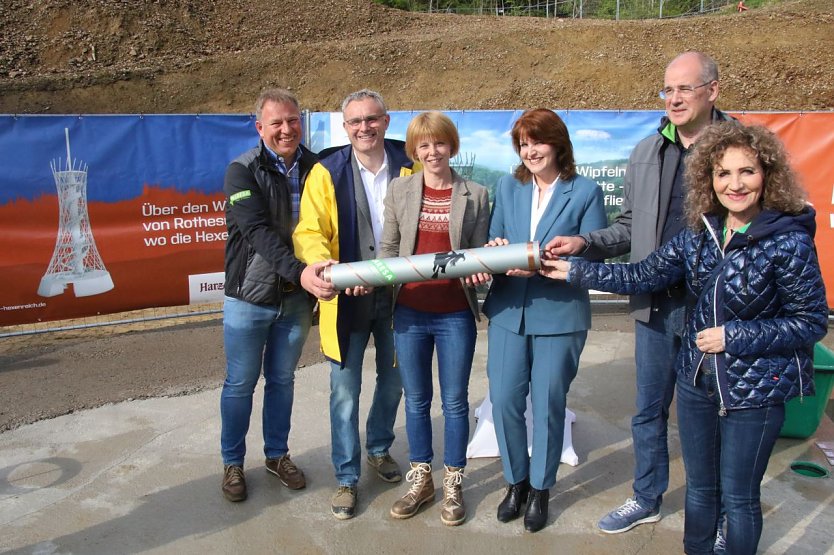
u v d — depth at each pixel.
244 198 3.12
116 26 17.12
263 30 18.84
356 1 20.91
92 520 3.25
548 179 3.04
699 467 2.62
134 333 6.38
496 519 3.27
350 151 3.25
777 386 2.30
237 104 15.40
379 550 3.03
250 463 3.82
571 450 3.84
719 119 2.89
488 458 3.89
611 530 3.15
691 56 2.80
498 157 6.23
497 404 3.11
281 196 3.23
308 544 3.08
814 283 2.21
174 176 6.02
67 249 5.75
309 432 4.21
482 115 6.17
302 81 15.82
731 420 2.39
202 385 4.96
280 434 3.57
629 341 5.96
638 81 14.77
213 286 6.34
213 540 3.10
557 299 2.97
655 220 2.95
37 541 3.08
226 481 3.45
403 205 3.07
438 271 2.81
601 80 14.96
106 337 6.25
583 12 24.97
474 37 16.52
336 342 3.11
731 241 2.33
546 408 3.03
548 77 15.30
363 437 4.13
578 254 2.91
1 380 5.09
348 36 19.22
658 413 3.11
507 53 15.97
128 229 5.93
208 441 4.09
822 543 3.07
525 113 2.98
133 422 4.34
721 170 2.29
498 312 3.09
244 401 3.39
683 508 3.36
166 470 3.74
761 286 2.27
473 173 6.25
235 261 3.24
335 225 3.14
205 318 6.92
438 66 15.81
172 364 5.45
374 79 15.70
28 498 3.44
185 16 18.20
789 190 2.24
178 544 3.07
